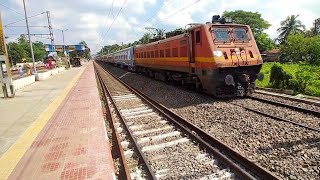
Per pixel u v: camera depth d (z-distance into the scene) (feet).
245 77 39.83
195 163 19.12
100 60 327.47
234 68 40.50
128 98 49.67
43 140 23.03
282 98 40.22
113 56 175.11
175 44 53.83
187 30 46.83
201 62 42.22
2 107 38.86
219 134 25.26
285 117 29.07
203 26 41.37
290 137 22.47
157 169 18.81
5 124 28.84
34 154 19.86
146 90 61.41
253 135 23.79
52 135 24.38
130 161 20.49
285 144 21.16
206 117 31.48
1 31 47.24
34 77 80.18
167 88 58.23
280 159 18.70
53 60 174.60
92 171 16.69
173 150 22.03
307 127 24.49
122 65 142.41
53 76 101.86
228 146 20.75
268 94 43.50
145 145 23.61
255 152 20.35
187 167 18.61
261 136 23.32
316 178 15.90
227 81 38.58
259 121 27.68
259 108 33.65
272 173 15.98
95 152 19.79
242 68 41.06
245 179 16.38
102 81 81.41
